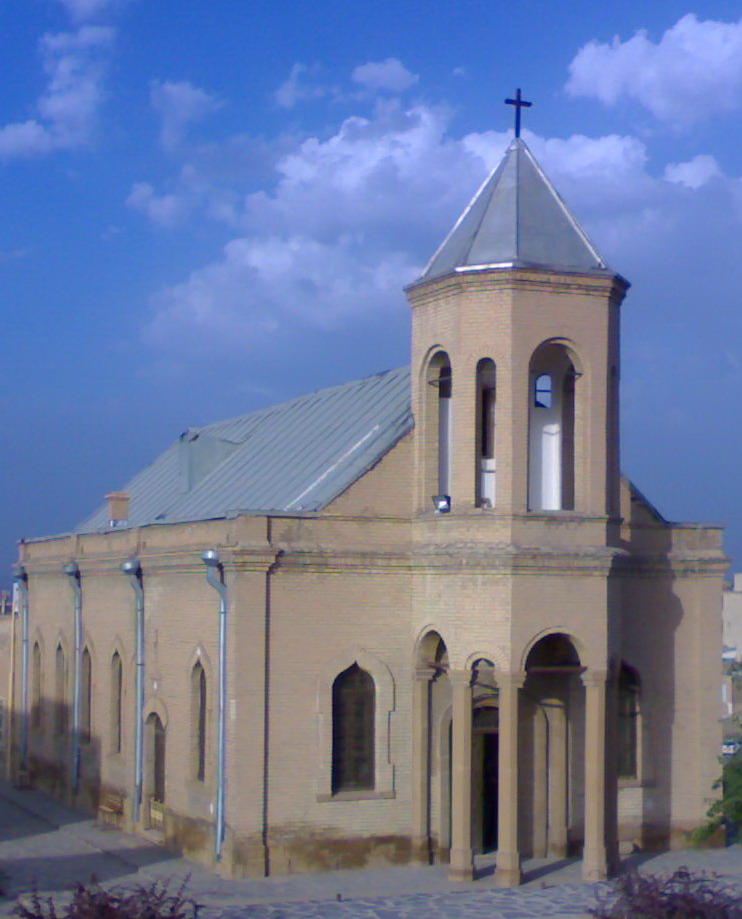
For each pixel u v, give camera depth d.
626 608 27.08
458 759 23.64
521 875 23.80
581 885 23.28
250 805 23.84
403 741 25.06
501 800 23.28
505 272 23.72
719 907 18.47
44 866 25.70
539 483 25.59
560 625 23.56
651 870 24.88
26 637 37.69
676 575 27.52
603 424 24.44
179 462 36.75
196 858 25.47
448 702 25.27
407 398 27.44
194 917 19.41
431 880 23.64
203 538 25.81
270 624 24.22
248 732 23.89
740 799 26.22
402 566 25.06
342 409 30.08
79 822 30.47
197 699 26.12
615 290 24.73
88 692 32.81
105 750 30.95
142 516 35.72
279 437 32.16
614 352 24.91
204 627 25.62
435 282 24.67
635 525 27.17
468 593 23.72
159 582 28.05
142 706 28.64
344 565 24.72
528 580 23.39
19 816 32.06
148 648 28.52
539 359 25.77
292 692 24.30
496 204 25.08
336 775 24.73
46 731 35.53
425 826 24.89
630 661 27.02
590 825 23.83
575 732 26.19
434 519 24.62
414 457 25.39
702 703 27.41
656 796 27.02
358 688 25.05
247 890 22.86
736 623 50.03
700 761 27.33
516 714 23.23
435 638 25.02
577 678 26.22
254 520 24.17
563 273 24.03
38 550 37.12
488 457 25.31
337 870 24.36
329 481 26.06
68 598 34.31
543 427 25.73
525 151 25.88
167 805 27.12
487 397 25.41
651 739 27.08
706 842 27.12
